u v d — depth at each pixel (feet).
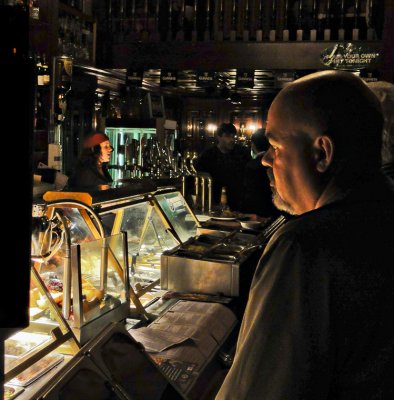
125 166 17.43
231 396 2.89
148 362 4.97
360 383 2.73
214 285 7.88
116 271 6.40
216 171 16.94
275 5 19.95
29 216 2.91
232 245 9.16
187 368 5.64
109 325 4.95
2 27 2.77
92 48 20.67
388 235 2.81
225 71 20.89
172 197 9.91
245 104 31.99
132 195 8.08
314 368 2.69
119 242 6.47
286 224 3.03
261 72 21.80
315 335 2.70
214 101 32.40
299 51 19.30
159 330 6.40
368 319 2.70
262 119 31.63
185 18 21.63
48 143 17.85
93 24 20.53
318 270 2.74
